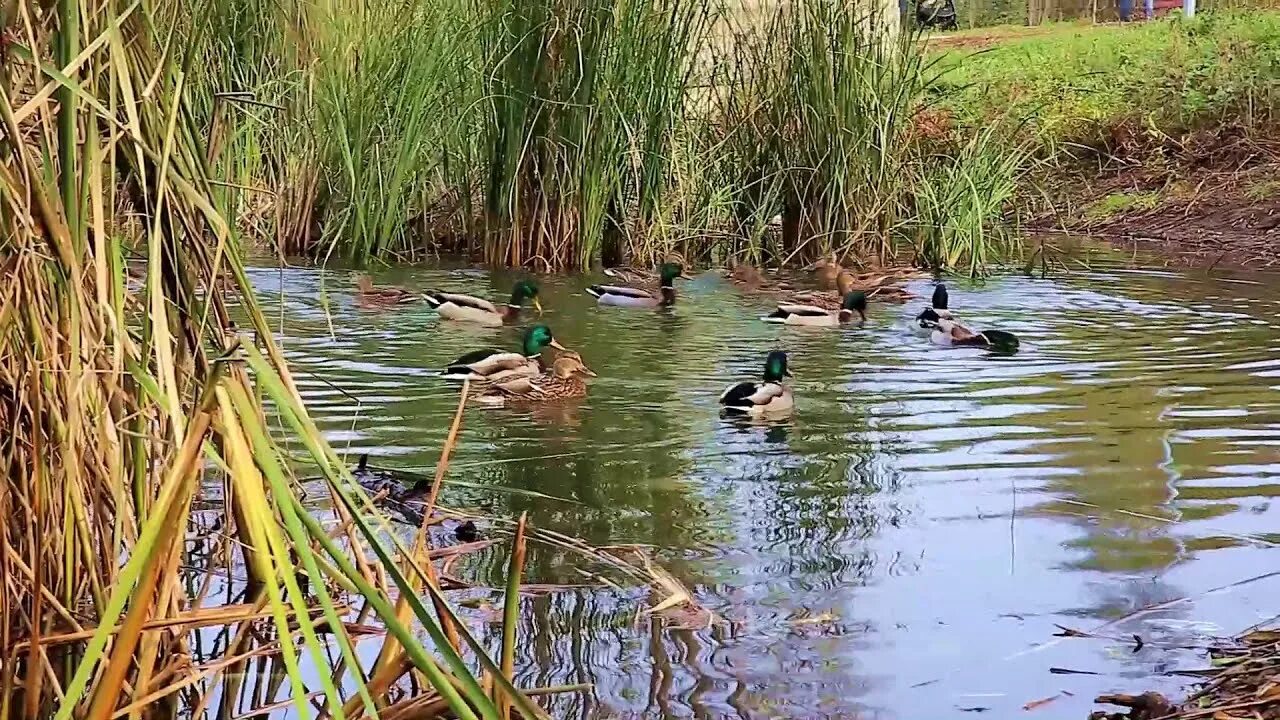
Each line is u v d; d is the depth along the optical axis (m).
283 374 4.36
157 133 4.32
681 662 5.68
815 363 12.08
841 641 5.90
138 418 4.77
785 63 18.47
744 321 14.41
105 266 4.36
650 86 18.02
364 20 18.58
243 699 5.16
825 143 18.34
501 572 6.57
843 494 7.94
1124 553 6.96
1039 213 24.09
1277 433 9.28
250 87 17.97
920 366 11.86
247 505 3.48
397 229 18.72
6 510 4.54
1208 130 25.19
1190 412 9.92
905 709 5.32
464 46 18.50
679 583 6.41
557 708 5.26
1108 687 5.50
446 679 3.51
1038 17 38.06
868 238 18.53
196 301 4.75
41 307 4.38
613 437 9.24
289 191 18.69
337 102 18.30
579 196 18.08
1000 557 6.91
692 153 18.67
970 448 8.96
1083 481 8.17
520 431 9.34
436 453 8.70
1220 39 28.03
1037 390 10.74
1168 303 15.19
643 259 18.34
